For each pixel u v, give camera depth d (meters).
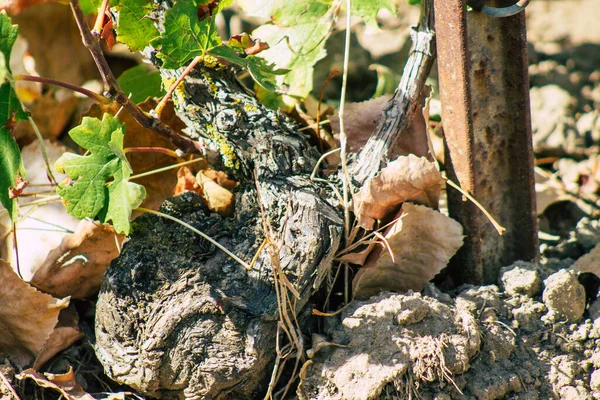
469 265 1.56
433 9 1.55
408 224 1.53
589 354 1.53
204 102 1.54
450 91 1.53
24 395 1.53
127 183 1.51
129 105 1.53
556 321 1.54
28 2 1.54
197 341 1.51
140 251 1.53
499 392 1.52
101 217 1.51
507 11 1.52
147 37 1.53
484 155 1.55
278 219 1.53
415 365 1.51
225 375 1.51
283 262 1.51
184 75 1.52
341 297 1.55
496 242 1.57
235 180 1.57
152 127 1.54
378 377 1.51
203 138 1.55
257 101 1.55
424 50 1.55
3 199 1.51
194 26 1.51
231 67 1.56
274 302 1.51
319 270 1.51
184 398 1.52
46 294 1.53
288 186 1.53
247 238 1.53
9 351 1.55
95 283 1.57
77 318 1.56
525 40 1.54
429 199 1.54
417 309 1.52
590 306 1.56
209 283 1.51
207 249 1.53
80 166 1.50
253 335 1.50
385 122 1.55
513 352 1.53
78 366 1.55
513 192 1.57
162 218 1.54
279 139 1.54
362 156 1.55
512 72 1.54
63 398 1.53
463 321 1.52
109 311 1.52
